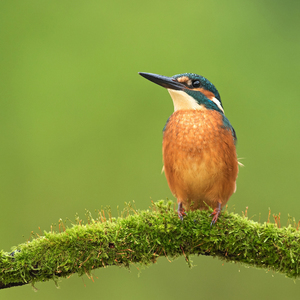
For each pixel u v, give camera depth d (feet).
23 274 23.15
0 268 22.97
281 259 24.34
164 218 25.22
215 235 24.90
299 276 24.41
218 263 47.75
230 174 30.17
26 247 23.54
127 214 25.62
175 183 31.09
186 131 30.01
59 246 23.56
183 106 32.42
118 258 24.25
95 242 23.89
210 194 30.71
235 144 33.01
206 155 29.68
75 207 51.01
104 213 25.52
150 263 25.00
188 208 32.14
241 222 25.21
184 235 24.98
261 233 24.54
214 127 29.94
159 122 54.80
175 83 32.99
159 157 53.26
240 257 25.12
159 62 57.06
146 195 51.67
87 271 23.93
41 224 50.24
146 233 24.63
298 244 24.17
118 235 24.17
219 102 34.12
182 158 30.04
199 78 33.27
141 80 56.49
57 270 23.40
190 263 25.49
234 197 52.42
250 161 53.36
